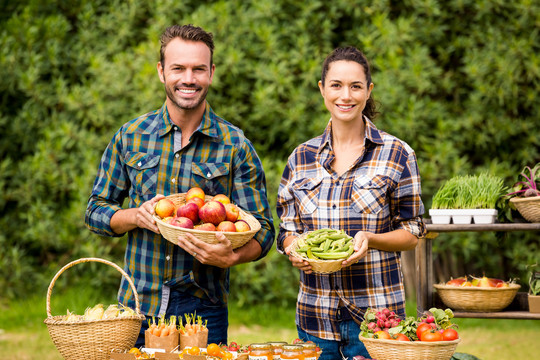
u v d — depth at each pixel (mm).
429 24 7367
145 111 7273
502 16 7355
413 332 2654
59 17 7824
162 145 3035
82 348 2562
